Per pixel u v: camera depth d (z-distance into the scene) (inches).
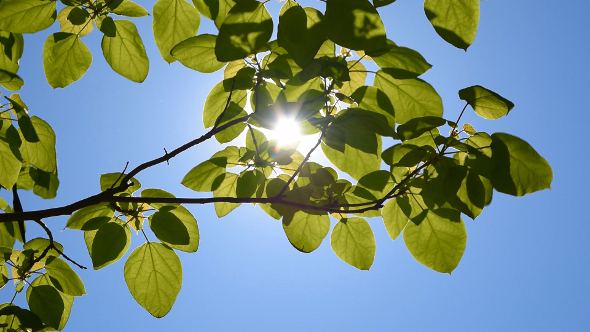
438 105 44.9
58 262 50.1
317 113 44.6
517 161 43.0
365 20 39.6
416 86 44.8
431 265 46.2
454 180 42.9
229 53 40.3
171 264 48.0
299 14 40.0
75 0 45.9
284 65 45.0
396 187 44.4
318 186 45.3
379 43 39.7
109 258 46.6
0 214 45.0
